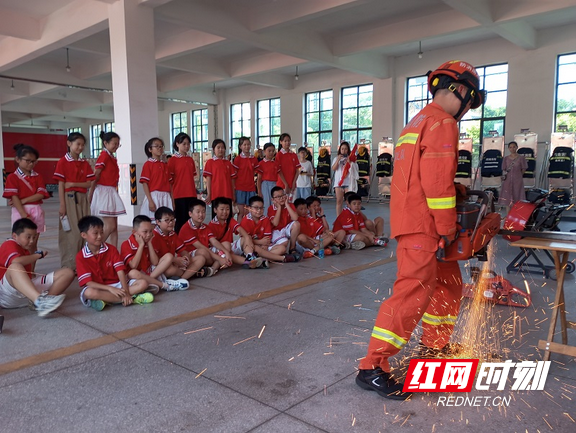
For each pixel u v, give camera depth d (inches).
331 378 94.5
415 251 83.3
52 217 427.2
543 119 478.0
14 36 400.8
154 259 161.6
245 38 404.2
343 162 338.3
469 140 495.8
